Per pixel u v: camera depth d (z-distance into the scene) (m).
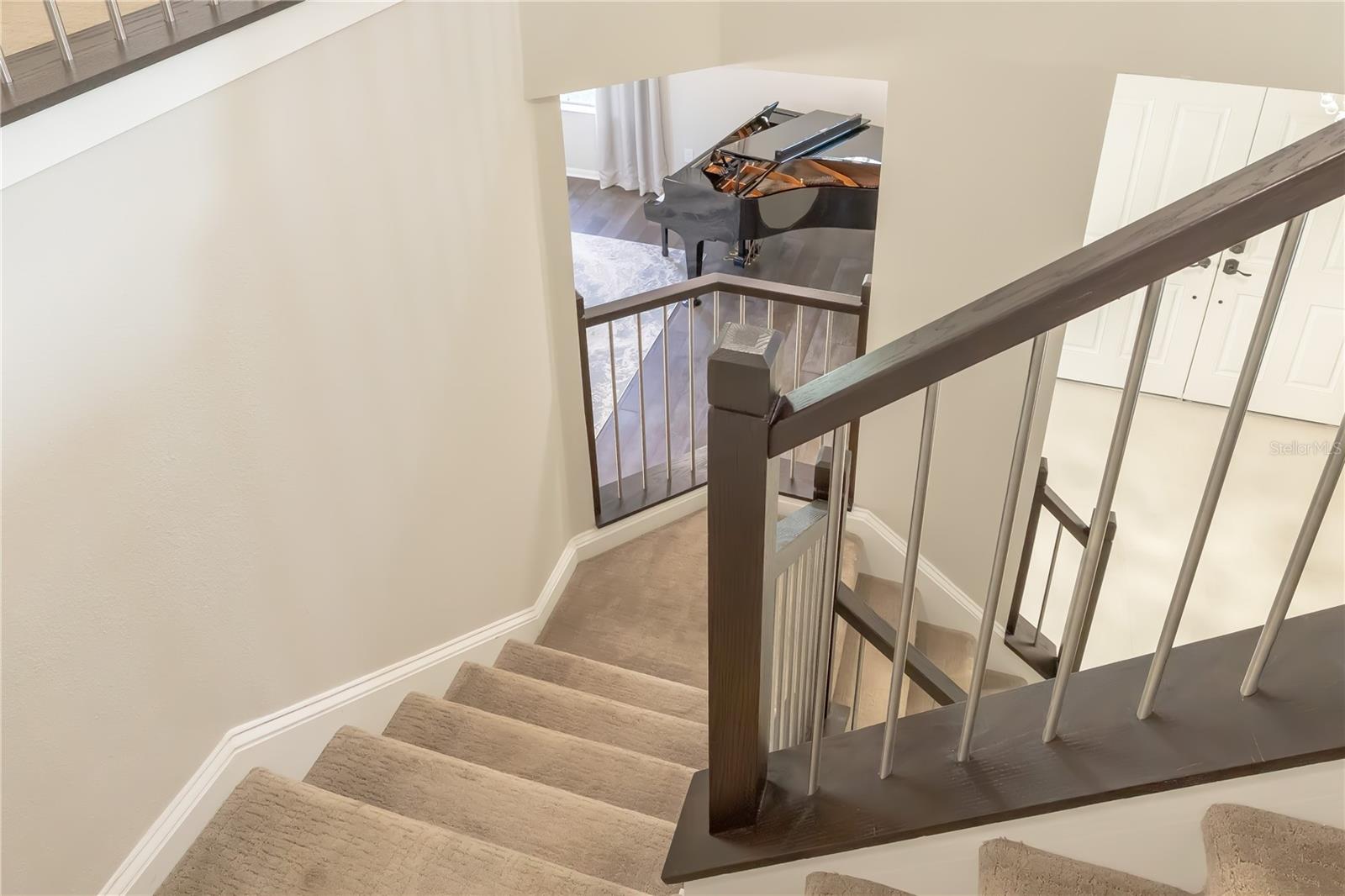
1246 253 5.79
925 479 1.33
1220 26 2.92
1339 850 1.24
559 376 3.78
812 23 3.40
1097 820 1.38
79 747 1.90
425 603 3.12
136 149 1.77
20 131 1.54
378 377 2.63
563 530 4.14
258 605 2.36
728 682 1.53
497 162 3.01
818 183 6.64
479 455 3.25
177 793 2.20
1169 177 5.87
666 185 6.69
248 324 2.13
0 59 1.53
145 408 1.90
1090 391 6.46
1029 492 4.01
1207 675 1.38
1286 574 1.21
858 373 1.23
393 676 2.98
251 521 2.27
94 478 1.82
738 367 1.26
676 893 2.18
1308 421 6.13
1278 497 5.56
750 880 1.68
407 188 2.59
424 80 2.57
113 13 1.69
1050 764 1.40
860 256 7.41
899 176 3.58
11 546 1.68
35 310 1.63
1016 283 1.13
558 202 3.42
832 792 1.60
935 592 4.41
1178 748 1.31
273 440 2.28
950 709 1.59
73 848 1.92
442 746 2.86
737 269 7.29
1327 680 1.31
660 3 3.28
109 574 1.90
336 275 2.39
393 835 2.20
